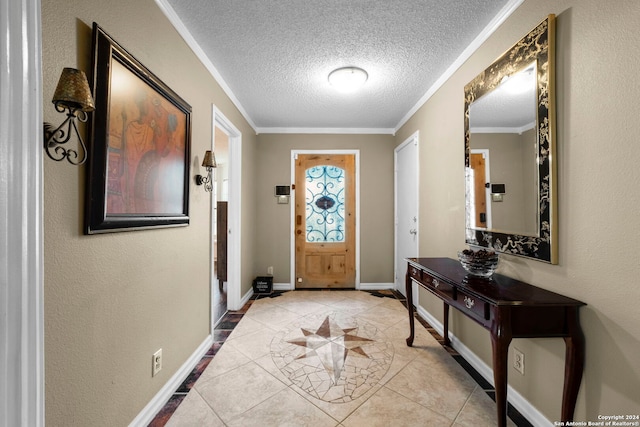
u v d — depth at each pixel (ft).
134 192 4.21
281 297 11.47
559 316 3.92
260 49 6.68
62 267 3.14
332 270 12.86
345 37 6.25
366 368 6.23
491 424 4.62
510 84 5.13
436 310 8.37
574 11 3.93
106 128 3.59
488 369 5.83
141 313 4.51
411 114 10.50
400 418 4.74
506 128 5.22
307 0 5.17
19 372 1.76
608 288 3.51
